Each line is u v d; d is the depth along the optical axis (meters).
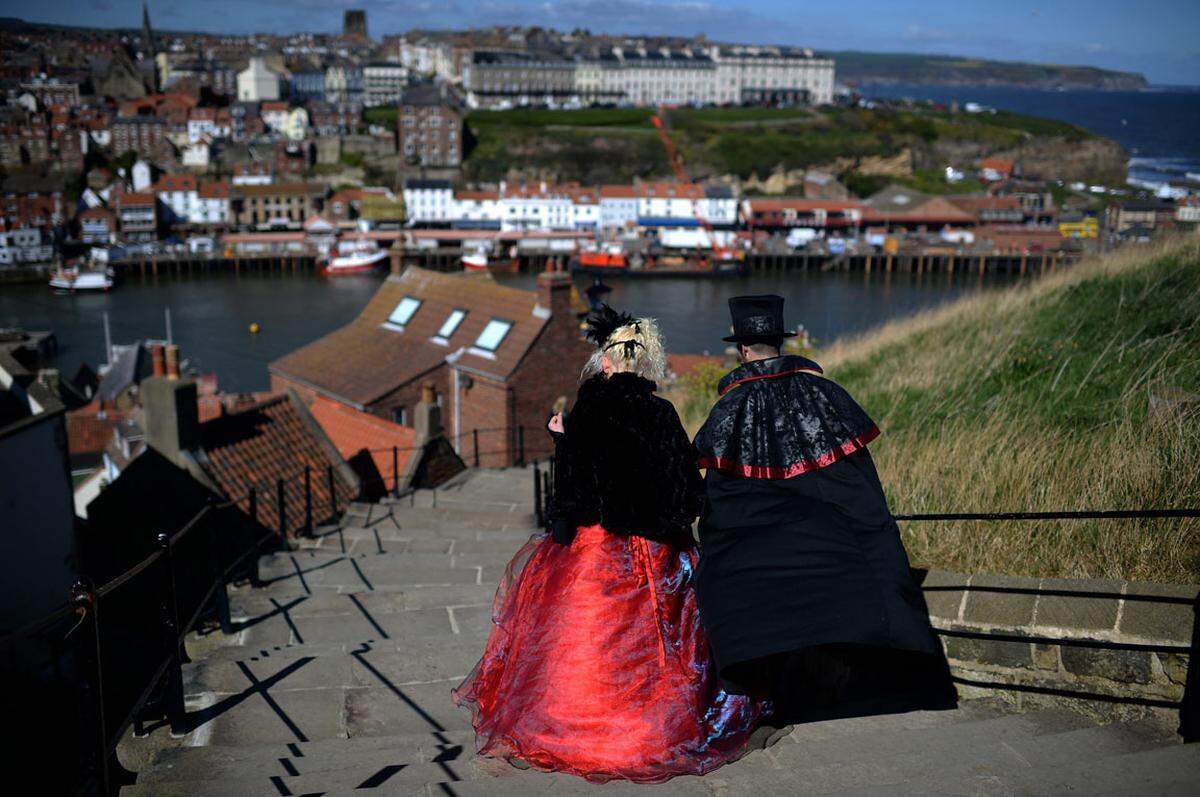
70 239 126.06
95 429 44.03
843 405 3.81
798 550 3.61
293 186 139.12
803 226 136.50
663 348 3.93
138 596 12.15
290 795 3.72
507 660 3.99
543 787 3.61
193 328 86.06
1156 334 9.16
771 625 3.49
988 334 11.18
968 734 4.13
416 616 6.74
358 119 180.88
